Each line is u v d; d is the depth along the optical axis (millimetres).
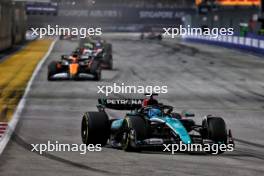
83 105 93312
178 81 135250
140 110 56031
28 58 197375
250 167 46688
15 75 139625
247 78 145000
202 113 87500
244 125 76625
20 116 80500
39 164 47125
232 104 98312
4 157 50500
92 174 42844
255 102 101438
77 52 138750
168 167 45906
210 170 45000
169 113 55969
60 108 89500
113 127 57000
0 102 94938
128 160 48938
